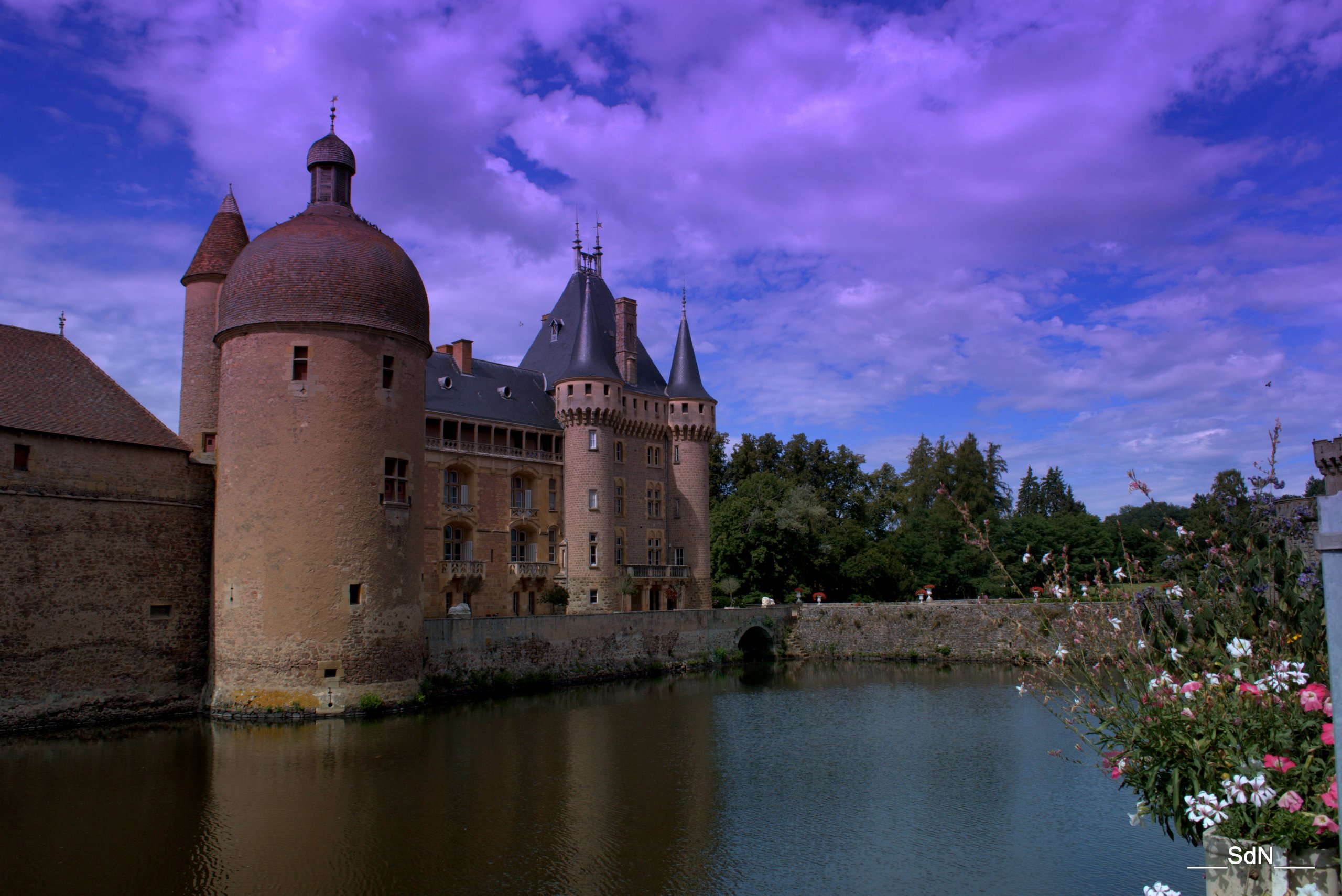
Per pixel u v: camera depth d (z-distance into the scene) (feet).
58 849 63.82
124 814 71.31
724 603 238.27
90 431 107.65
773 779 86.79
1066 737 106.93
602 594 194.29
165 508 114.11
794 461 293.84
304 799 76.13
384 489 115.14
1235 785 29.99
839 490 293.84
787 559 241.14
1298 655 34.50
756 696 139.95
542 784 82.74
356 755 91.09
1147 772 35.14
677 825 71.72
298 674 107.96
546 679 146.10
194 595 115.96
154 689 110.32
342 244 115.75
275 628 108.17
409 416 119.65
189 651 114.42
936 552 271.08
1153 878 60.90
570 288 224.33
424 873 60.34
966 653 195.62
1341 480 131.23
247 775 82.99
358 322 113.50
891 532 297.12
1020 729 112.06
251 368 112.16
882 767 91.71
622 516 205.87
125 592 108.78
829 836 69.36
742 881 59.98
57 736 98.17
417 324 121.19
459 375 191.72
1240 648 33.86
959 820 73.82
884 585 254.47
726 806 77.15
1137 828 71.87
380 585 113.39
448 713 116.06
